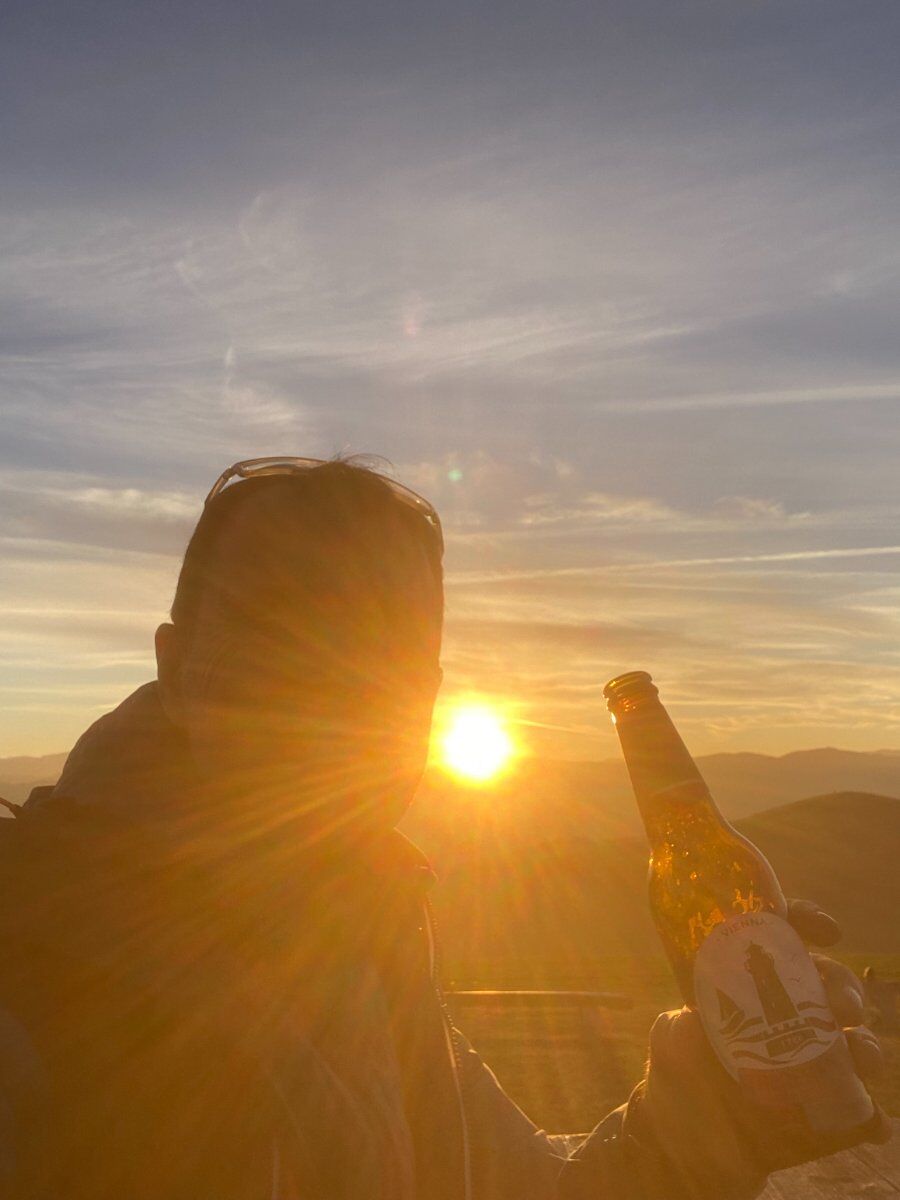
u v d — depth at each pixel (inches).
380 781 30.2
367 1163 27.8
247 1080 27.7
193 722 30.6
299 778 29.7
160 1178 27.4
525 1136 41.8
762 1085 37.2
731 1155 37.6
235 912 28.7
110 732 32.7
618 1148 39.4
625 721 47.7
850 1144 37.4
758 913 39.7
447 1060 33.9
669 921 46.0
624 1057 260.7
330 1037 28.6
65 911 28.0
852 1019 38.2
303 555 30.2
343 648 30.0
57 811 29.3
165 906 28.5
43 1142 27.4
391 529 31.6
